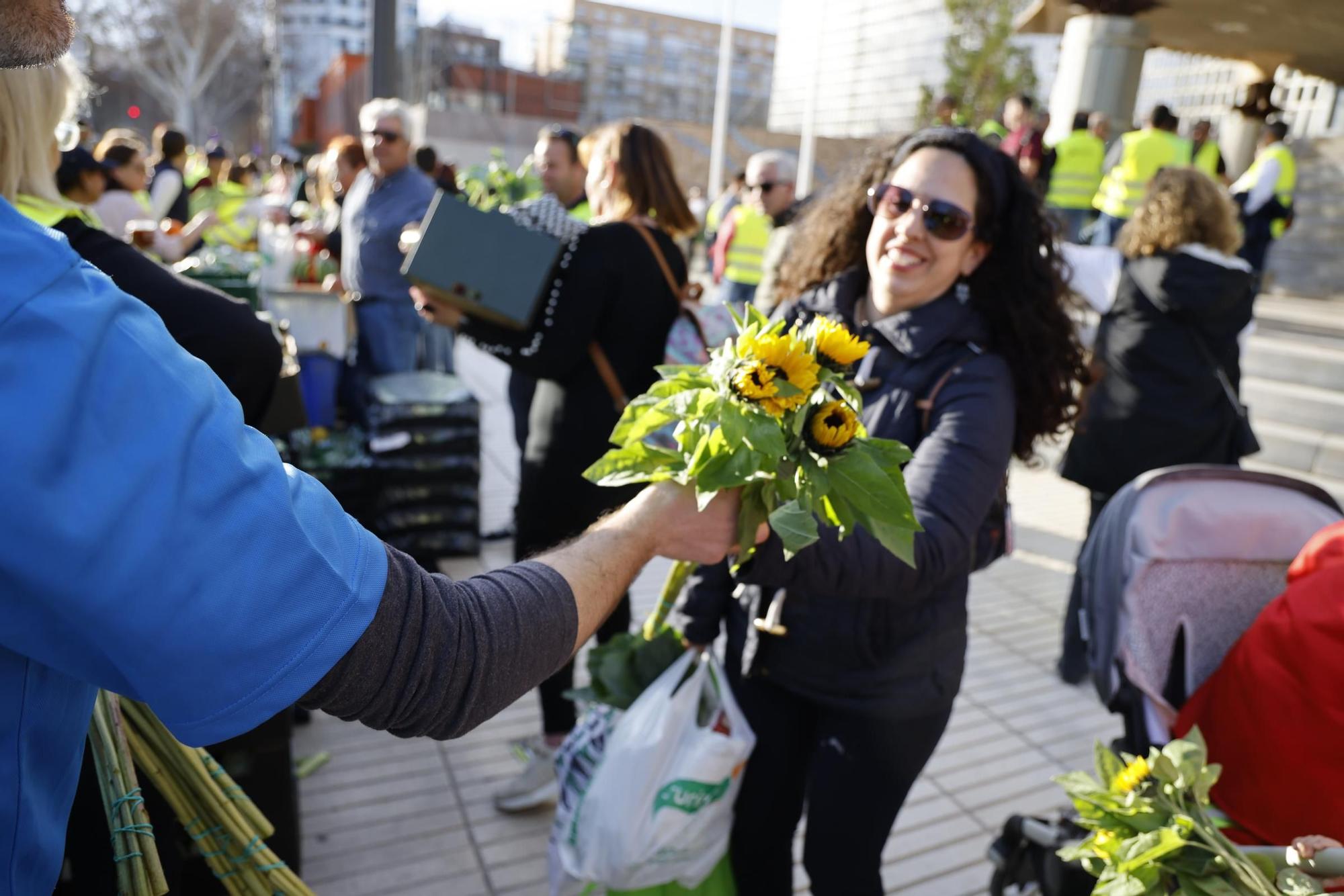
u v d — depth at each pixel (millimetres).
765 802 1680
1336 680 1294
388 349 4590
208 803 1167
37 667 683
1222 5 7793
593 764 1697
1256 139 10914
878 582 1289
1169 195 3184
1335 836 1287
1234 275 3146
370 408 3877
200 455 602
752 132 23594
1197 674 1776
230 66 45344
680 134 23328
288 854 2002
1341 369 5586
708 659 1701
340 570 643
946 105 8156
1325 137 11820
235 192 7129
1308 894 1143
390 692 667
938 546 1323
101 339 588
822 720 1644
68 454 557
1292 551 1798
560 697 2469
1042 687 3363
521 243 2279
